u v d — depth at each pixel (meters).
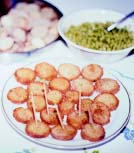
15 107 0.62
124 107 0.64
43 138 0.56
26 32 0.86
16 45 0.81
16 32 0.85
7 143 0.57
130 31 0.89
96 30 0.87
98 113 0.61
